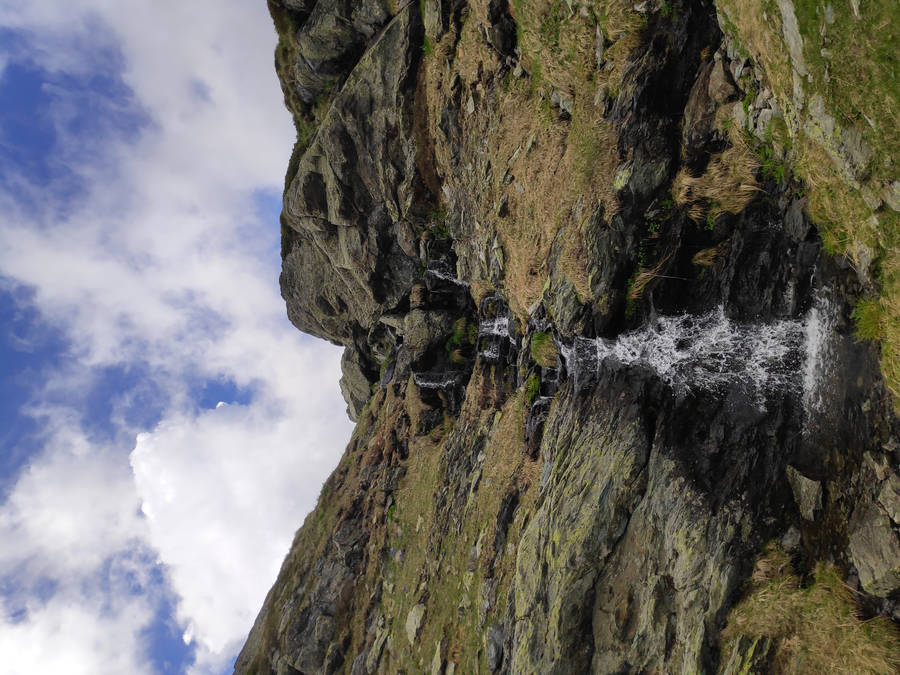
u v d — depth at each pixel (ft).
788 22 20.25
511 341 55.52
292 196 80.23
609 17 33.06
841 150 19.30
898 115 16.81
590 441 35.27
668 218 31.71
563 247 38.34
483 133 51.26
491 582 44.14
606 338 36.70
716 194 28.45
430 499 64.59
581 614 30.76
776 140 23.97
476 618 44.75
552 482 37.04
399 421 80.69
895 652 17.94
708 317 29.55
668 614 26.73
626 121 32.81
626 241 33.60
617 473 31.53
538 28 41.01
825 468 22.08
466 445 59.88
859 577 19.71
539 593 33.71
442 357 70.64
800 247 24.08
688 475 28.02
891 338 18.74
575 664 30.37
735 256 28.02
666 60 30.60
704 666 23.93
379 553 74.64
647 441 31.40
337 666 73.05
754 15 22.67
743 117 25.86
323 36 69.26
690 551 26.22
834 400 21.93
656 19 30.58
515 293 49.85
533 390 47.50
